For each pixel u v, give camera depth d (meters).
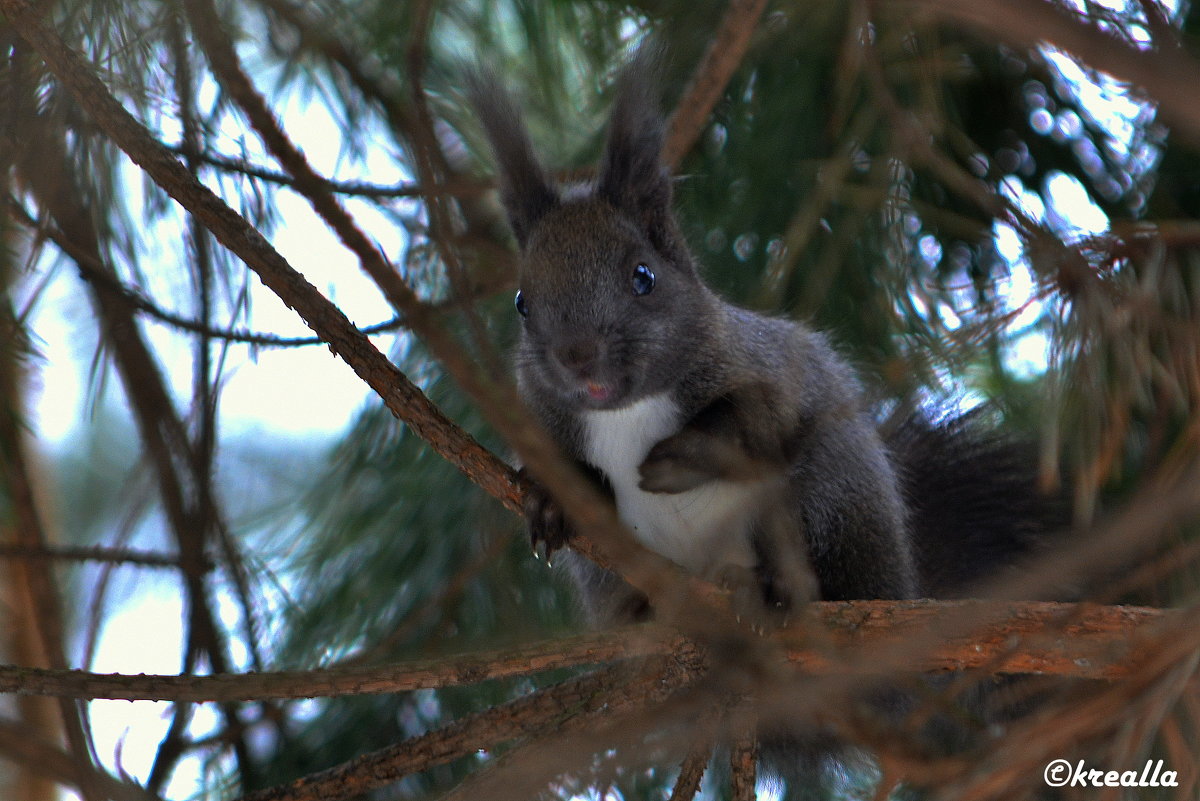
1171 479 5.41
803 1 8.55
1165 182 8.31
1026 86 8.84
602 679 6.67
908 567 8.91
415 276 8.98
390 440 9.67
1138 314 5.71
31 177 7.86
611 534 4.86
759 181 8.89
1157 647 4.73
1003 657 5.21
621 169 8.18
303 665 9.11
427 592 9.12
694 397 8.24
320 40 8.03
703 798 8.82
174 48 7.98
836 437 8.55
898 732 5.16
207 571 8.91
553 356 7.72
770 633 6.82
